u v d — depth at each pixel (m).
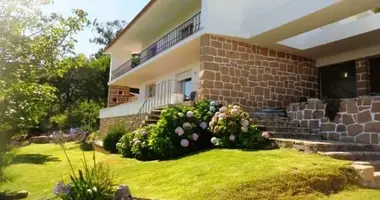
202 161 7.70
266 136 9.20
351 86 14.02
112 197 5.34
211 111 10.53
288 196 5.40
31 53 6.83
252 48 13.26
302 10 10.48
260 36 12.30
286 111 12.40
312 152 7.91
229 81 12.48
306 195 5.49
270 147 9.08
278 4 13.34
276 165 6.55
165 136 9.84
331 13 10.20
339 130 10.17
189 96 16.05
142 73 20.81
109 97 26.80
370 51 13.16
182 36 16.64
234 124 9.45
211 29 12.15
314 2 10.10
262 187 5.58
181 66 17.78
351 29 12.01
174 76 18.64
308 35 13.68
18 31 6.47
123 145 11.43
